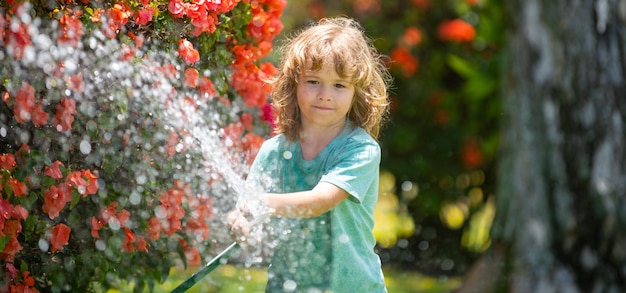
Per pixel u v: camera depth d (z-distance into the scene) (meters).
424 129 10.81
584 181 7.82
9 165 3.79
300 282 4.16
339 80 4.07
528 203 8.05
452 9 10.86
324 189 3.90
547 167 7.97
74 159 4.09
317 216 4.00
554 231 7.95
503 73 8.47
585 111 7.83
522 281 7.97
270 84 4.82
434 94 10.80
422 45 10.91
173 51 4.25
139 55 4.07
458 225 11.08
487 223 10.88
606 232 7.74
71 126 3.99
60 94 3.87
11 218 3.92
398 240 11.18
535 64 8.01
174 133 4.15
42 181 3.88
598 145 7.80
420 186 10.81
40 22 3.85
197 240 4.56
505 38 9.09
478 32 10.27
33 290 3.99
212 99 4.62
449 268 10.89
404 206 10.99
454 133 10.66
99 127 3.97
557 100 7.92
